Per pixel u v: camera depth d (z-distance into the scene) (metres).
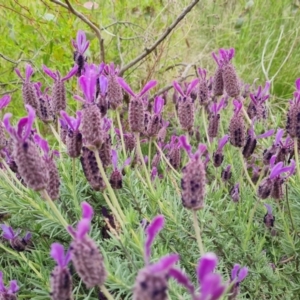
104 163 0.21
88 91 0.18
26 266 0.21
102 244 0.22
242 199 0.26
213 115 0.28
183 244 0.21
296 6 0.53
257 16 0.59
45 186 0.17
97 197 0.24
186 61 0.53
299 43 0.54
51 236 0.21
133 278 0.18
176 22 0.40
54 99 0.25
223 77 0.26
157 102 0.24
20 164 0.16
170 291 0.18
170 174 0.26
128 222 0.19
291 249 0.23
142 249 0.17
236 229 0.23
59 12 0.43
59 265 0.14
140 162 0.28
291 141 0.26
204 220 0.21
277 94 0.52
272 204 0.26
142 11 0.49
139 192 0.24
